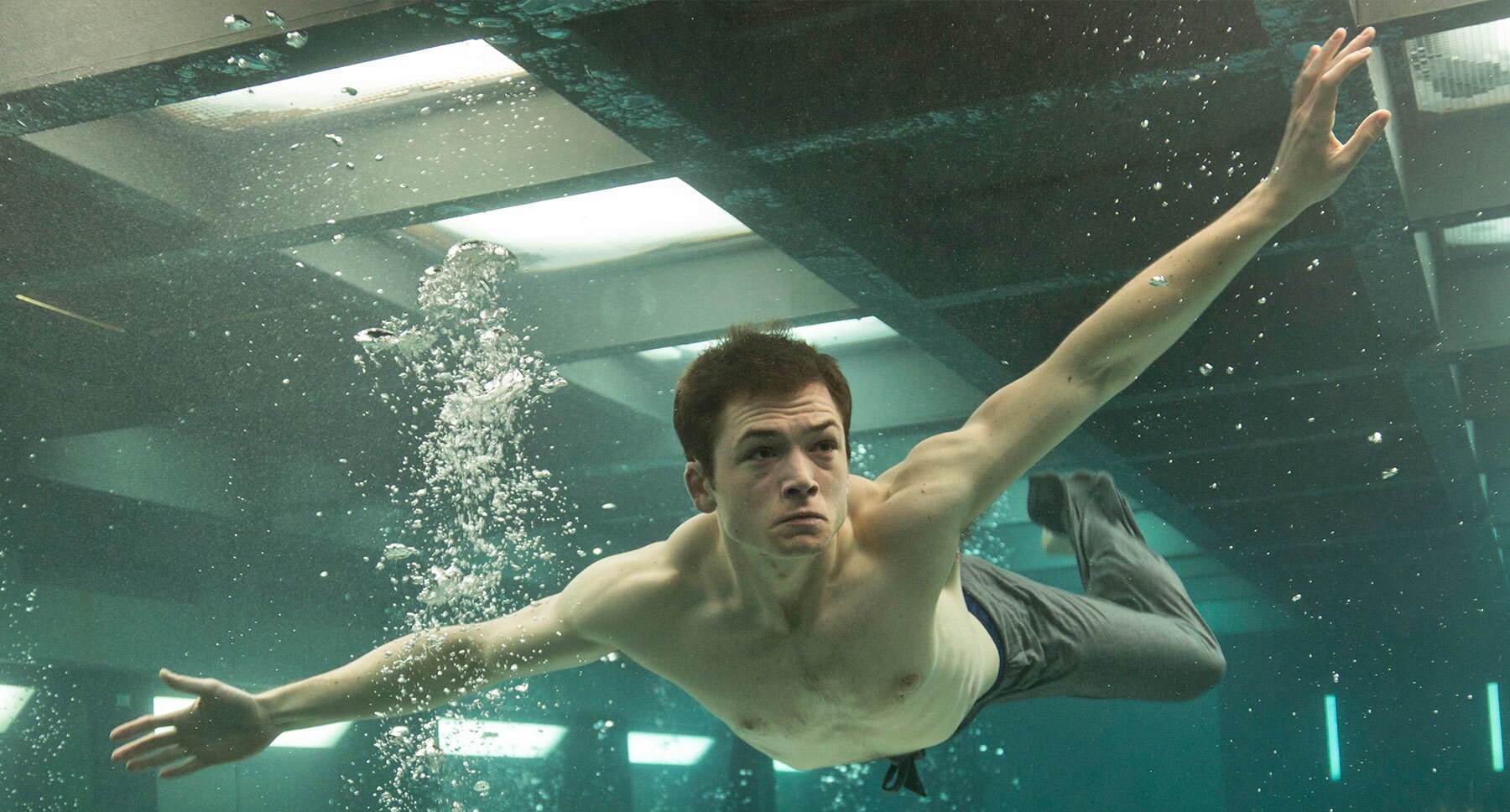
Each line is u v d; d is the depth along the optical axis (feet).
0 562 24.45
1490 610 50.29
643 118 13.35
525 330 20.89
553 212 18.54
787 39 13.94
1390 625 54.08
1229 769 64.18
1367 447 28.84
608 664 53.47
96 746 25.81
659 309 20.92
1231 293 22.06
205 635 27.81
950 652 7.98
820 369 6.45
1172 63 12.88
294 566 29.04
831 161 16.37
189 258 17.06
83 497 24.13
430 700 8.27
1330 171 6.78
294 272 18.22
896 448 27.81
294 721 8.18
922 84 13.60
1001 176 17.61
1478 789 55.93
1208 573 45.96
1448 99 15.99
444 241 19.51
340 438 25.27
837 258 17.52
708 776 56.85
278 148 16.08
